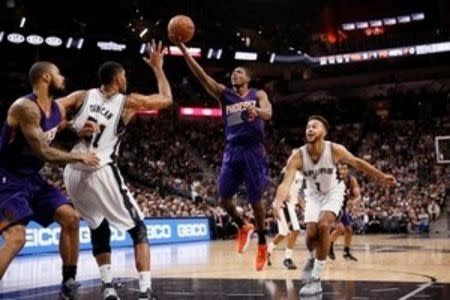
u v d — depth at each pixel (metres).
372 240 16.06
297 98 33.03
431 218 21.23
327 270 7.60
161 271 7.93
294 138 30.48
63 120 4.46
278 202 5.34
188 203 20.89
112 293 4.50
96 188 4.40
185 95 30.73
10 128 4.16
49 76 4.24
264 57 31.61
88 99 4.45
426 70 31.25
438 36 30.59
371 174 5.54
